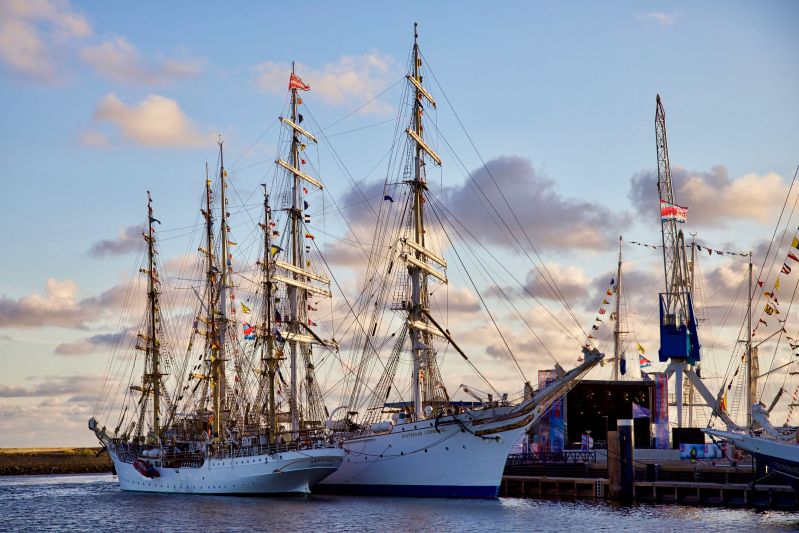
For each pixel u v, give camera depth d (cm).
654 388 13050
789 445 9231
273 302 12119
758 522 8825
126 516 9906
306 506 10081
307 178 14175
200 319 14250
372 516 9225
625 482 10775
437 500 10412
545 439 12788
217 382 12631
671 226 14600
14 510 11038
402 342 11412
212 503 10719
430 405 11331
